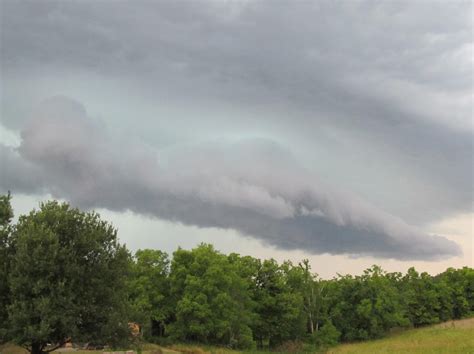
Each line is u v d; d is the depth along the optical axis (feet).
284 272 293.43
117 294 108.37
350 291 327.67
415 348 169.68
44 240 100.58
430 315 372.99
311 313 297.74
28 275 97.55
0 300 100.63
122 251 110.73
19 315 93.81
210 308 222.07
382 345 223.10
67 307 97.19
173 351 189.78
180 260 235.61
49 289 98.48
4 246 106.32
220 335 218.59
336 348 236.43
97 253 107.45
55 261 100.12
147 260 237.45
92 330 104.01
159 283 235.20
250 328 254.47
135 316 113.09
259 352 201.77
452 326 333.83
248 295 252.42
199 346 212.64
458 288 400.26
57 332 100.37
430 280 388.37
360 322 320.70
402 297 355.15
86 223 109.09
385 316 317.22
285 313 260.83
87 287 104.01
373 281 325.83
